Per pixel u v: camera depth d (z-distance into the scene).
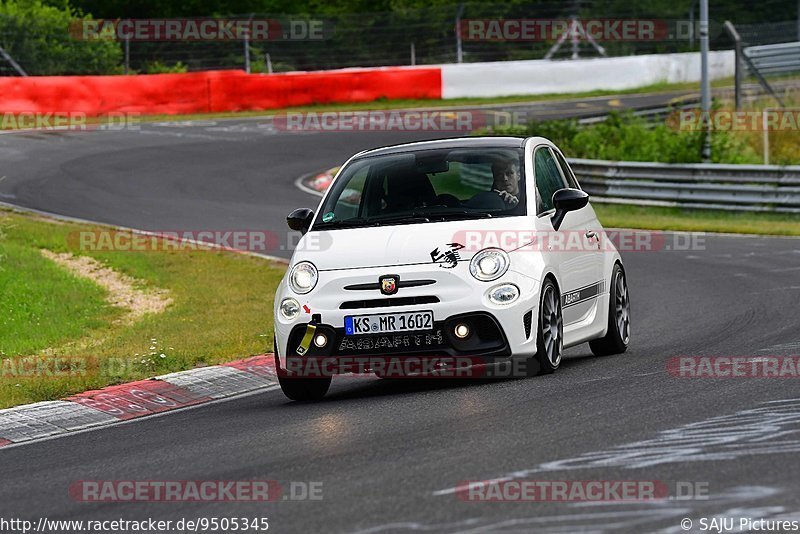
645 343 38.91
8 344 46.09
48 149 112.88
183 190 93.62
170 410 32.06
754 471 19.14
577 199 32.91
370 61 178.75
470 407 27.02
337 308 30.08
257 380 36.09
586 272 34.50
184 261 64.94
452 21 177.50
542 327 30.67
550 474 19.72
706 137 97.81
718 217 86.56
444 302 29.59
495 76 161.12
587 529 16.56
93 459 25.19
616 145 107.12
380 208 32.53
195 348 40.81
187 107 143.00
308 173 103.44
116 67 161.75
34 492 22.06
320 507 18.64
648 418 24.11
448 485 19.41
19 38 154.50
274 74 148.12
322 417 27.83
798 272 56.31
